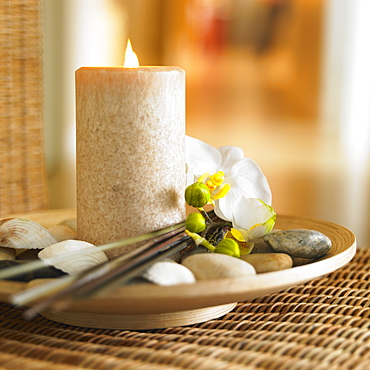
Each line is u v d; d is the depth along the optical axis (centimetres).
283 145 299
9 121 98
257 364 57
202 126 336
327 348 59
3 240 68
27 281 62
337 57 301
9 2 96
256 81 327
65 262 63
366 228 199
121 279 57
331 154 287
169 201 69
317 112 311
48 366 57
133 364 57
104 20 268
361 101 297
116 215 68
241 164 75
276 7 315
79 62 245
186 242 66
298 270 60
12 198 100
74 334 62
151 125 67
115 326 63
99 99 67
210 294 57
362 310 66
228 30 329
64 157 236
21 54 99
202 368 57
